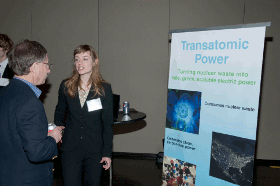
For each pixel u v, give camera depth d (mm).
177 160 1949
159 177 3043
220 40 1698
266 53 3463
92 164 1710
